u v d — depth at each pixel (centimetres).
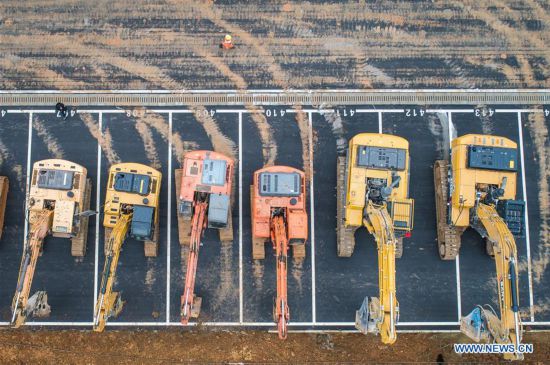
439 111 3722
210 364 3472
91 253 3550
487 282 3581
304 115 3697
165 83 3706
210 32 3759
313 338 3516
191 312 3353
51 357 3459
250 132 3672
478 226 3444
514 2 3819
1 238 3541
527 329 3544
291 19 3784
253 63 3738
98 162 3625
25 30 3731
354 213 3388
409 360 3506
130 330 3494
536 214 3641
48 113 3656
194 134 3662
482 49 3788
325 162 3662
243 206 3609
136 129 3656
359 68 3750
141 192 3366
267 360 3484
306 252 3581
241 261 3559
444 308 3562
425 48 3781
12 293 3500
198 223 3122
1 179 3509
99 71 3706
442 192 3538
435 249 3609
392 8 3812
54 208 3350
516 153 3447
